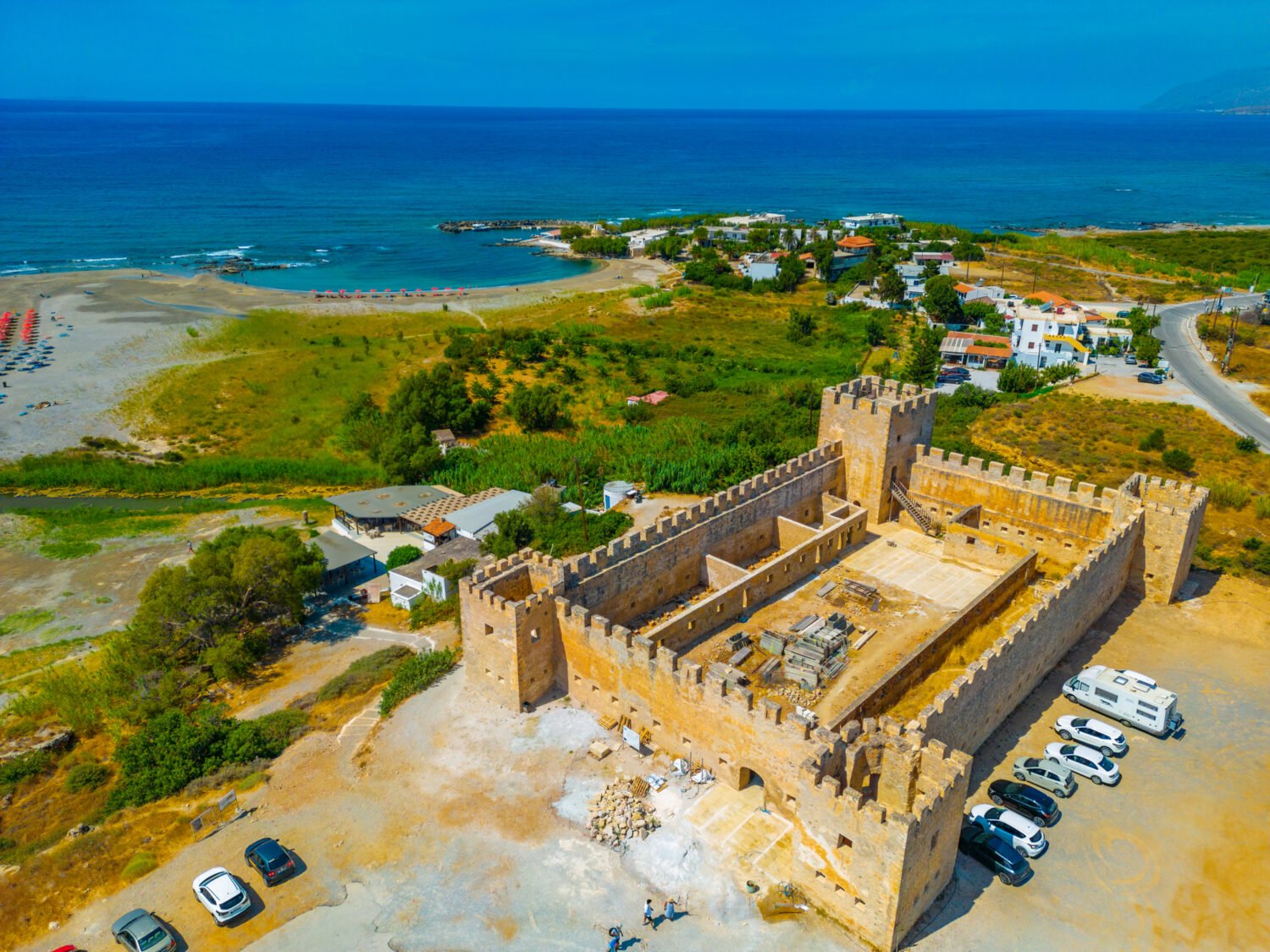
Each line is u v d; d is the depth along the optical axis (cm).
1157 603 5888
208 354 14312
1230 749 4531
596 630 4591
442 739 4616
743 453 9288
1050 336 13188
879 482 6931
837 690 4847
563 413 11662
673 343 15662
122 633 6241
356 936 3472
